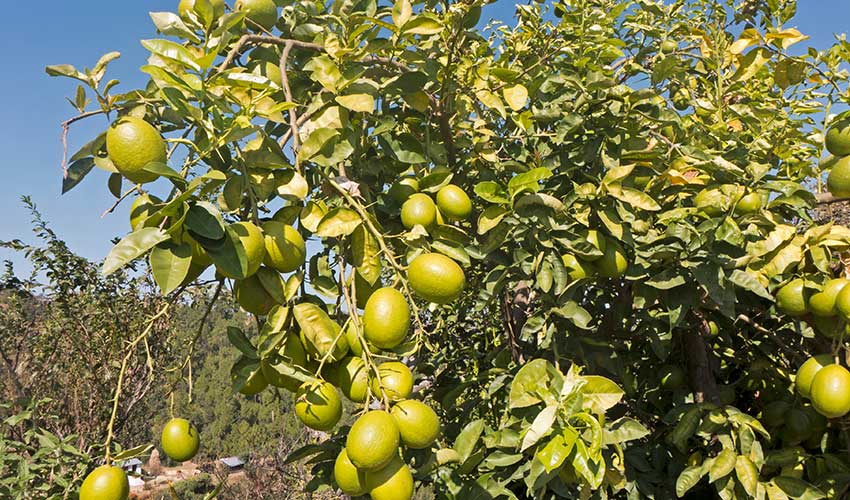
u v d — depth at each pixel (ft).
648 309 4.70
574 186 3.82
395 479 2.47
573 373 3.34
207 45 2.61
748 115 4.96
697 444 4.75
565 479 3.31
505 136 4.66
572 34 5.00
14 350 10.42
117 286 10.04
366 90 3.24
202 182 2.20
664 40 5.36
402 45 3.64
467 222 4.43
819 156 5.23
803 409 4.45
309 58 3.74
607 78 3.94
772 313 4.50
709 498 4.88
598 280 4.94
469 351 6.57
